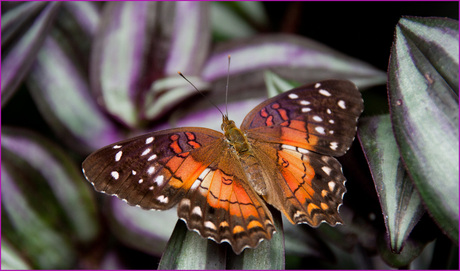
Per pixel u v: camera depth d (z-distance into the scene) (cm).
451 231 26
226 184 28
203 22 30
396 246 26
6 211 29
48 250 29
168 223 29
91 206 29
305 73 29
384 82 29
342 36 32
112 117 29
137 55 29
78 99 30
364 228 28
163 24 30
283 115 28
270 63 30
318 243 29
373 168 27
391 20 31
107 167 27
